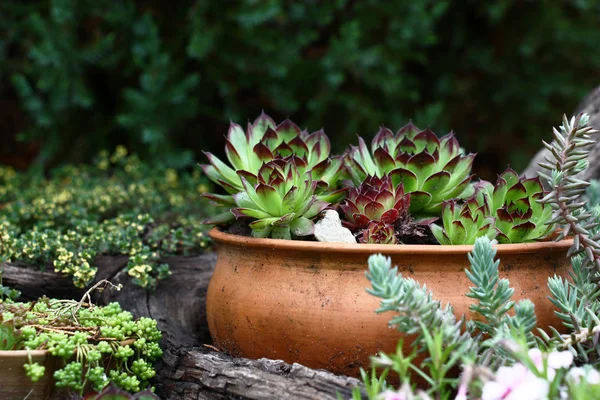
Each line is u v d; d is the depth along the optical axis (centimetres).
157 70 315
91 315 151
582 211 141
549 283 131
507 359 117
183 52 344
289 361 139
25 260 198
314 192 156
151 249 214
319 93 339
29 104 316
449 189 153
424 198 150
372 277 112
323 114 352
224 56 326
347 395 121
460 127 407
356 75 335
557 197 133
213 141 376
